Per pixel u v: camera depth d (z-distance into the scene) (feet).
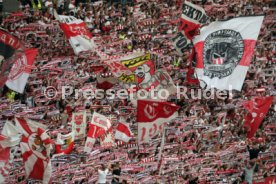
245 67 181.47
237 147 211.20
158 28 214.90
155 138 198.90
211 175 205.36
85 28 189.88
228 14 231.91
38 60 189.57
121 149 192.85
